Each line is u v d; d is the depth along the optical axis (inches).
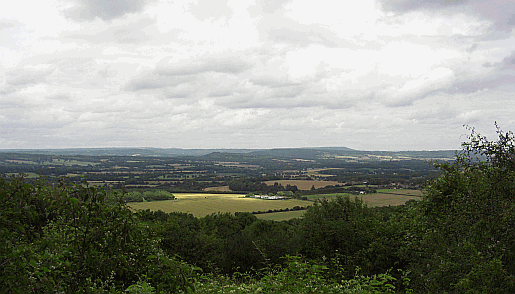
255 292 301.0
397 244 575.2
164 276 222.5
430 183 512.7
